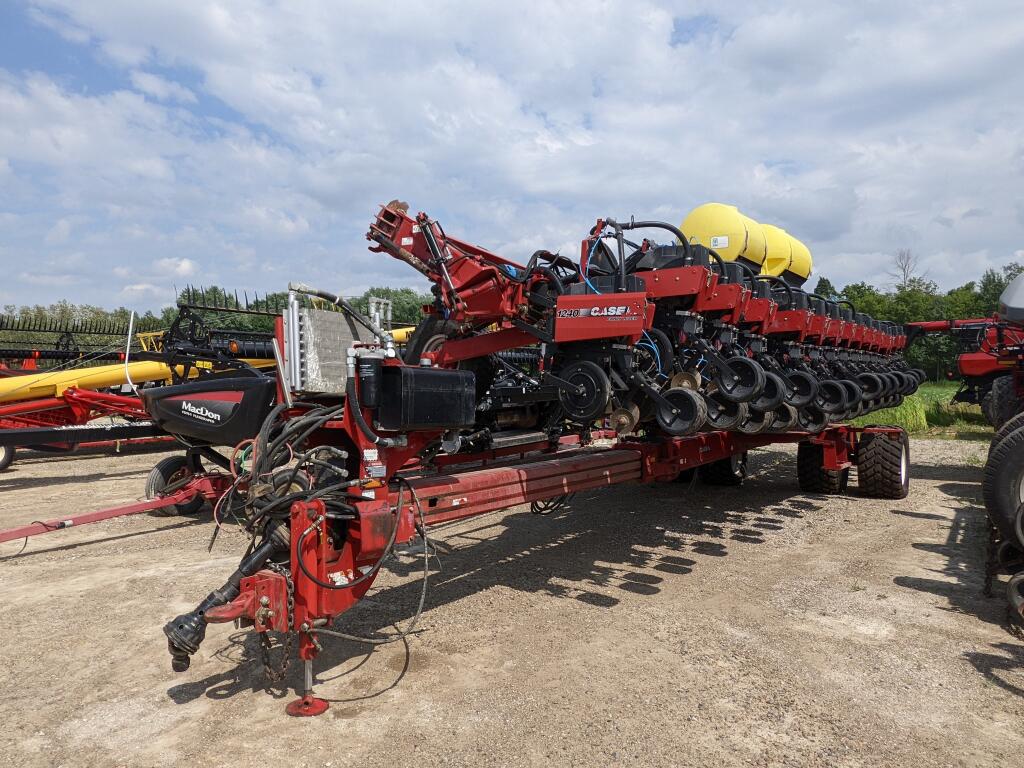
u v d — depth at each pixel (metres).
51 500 8.30
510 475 4.50
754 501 8.16
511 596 4.82
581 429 5.82
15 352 12.23
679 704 3.27
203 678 3.58
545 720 3.12
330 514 3.32
